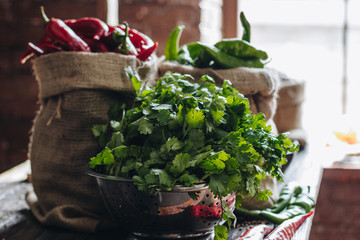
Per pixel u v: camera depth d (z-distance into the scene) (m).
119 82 1.10
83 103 1.10
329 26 3.11
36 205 1.18
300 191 1.26
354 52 3.12
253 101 1.19
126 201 0.88
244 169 0.85
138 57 1.16
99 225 1.06
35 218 1.15
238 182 0.85
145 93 0.99
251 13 3.14
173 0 2.59
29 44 1.14
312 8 3.11
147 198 0.85
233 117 0.90
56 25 1.13
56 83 1.10
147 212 0.87
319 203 2.54
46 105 1.17
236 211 1.13
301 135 1.83
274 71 1.25
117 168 0.91
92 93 1.10
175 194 0.84
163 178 0.80
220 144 0.86
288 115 1.79
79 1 2.68
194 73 1.16
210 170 0.83
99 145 1.12
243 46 1.19
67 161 1.11
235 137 0.85
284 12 3.13
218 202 0.88
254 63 1.21
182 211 0.86
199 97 0.91
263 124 0.93
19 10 2.71
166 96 0.91
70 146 1.11
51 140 1.12
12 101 2.81
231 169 0.83
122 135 0.92
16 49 2.75
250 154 0.83
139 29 2.62
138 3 2.61
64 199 1.13
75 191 1.12
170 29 2.60
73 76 1.08
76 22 1.19
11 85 2.79
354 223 2.54
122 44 1.13
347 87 3.18
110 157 0.88
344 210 2.53
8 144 2.85
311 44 3.16
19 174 1.63
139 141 0.97
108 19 2.69
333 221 2.55
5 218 1.15
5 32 2.73
